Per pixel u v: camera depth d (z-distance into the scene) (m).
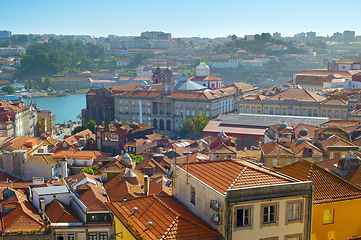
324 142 124.06
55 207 92.81
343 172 77.75
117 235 64.81
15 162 144.38
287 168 71.69
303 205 55.03
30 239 85.56
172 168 71.44
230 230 52.44
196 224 55.56
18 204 94.44
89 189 97.69
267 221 54.19
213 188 55.72
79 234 86.56
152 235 55.00
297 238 55.41
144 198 67.31
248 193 52.94
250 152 144.25
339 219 60.50
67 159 180.25
